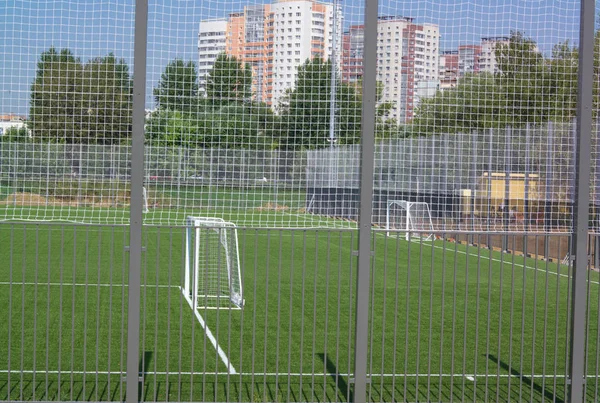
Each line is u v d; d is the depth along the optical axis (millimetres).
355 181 13906
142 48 5297
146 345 7816
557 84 11258
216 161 12180
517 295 11859
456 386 6559
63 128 11242
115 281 12672
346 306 10570
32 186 10312
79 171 10484
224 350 7703
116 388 6191
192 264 11492
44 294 11086
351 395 6148
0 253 16781
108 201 10734
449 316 9969
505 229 13148
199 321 9266
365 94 5473
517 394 6312
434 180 13023
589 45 5594
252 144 12414
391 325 9242
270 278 13422
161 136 11672
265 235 21750
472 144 12828
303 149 13969
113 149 10711
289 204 13094
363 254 5523
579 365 5668
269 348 7891
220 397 6027
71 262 15406
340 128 12969
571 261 5742
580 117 5621
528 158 12109
